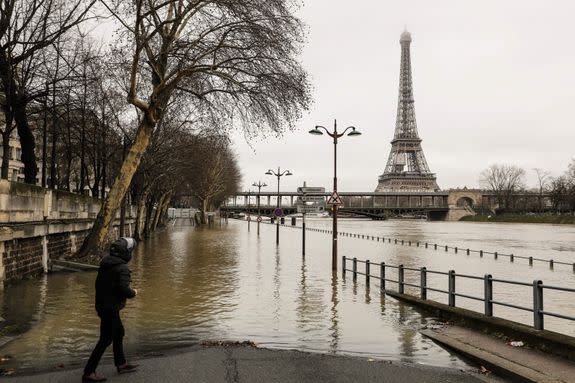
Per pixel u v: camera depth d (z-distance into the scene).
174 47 24.86
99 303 7.80
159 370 8.34
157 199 69.88
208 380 7.79
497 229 102.56
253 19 23.75
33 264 20.77
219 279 21.97
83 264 22.73
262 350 9.84
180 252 36.75
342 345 10.65
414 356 9.68
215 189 102.25
